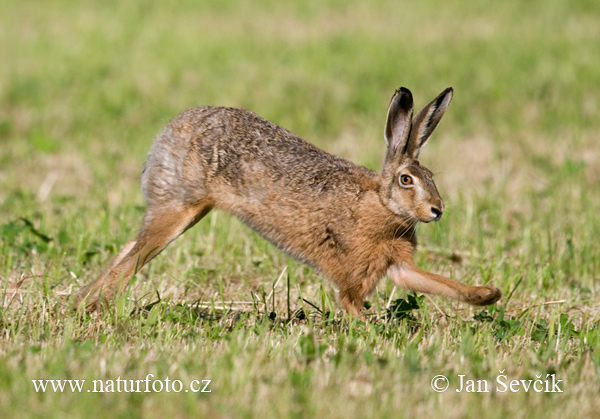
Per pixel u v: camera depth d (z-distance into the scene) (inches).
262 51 1841.8
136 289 732.7
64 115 1434.5
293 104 1503.4
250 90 1578.5
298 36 1973.4
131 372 526.9
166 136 714.2
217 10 2230.6
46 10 2198.6
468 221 961.5
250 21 2117.4
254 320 665.6
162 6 2267.5
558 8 2171.5
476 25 2034.9
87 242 838.5
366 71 1689.2
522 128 1386.6
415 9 2212.1
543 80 1606.8
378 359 552.4
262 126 715.4
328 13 2192.4
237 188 699.4
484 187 1119.6
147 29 2020.2
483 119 1441.9
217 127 704.4
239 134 703.1
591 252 872.9
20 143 1291.8
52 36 1940.2
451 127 1409.9
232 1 2320.4
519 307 742.5
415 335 639.1
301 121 1406.3
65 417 462.6
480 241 895.7
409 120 656.4
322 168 692.1
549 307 745.6
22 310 628.1
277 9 2239.2
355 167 696.4
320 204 681.0
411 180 653.9
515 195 1093.1
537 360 582.9
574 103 1492.4
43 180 1139.9
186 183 704.4
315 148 718.5
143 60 1759.4
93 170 1167.6
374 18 2132.1
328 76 1657.2
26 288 735.1
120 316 634.8
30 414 461.7
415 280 682.2
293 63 1747.0
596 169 1193.4
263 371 536.4
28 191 1057.5
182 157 704.4
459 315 708.0
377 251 679.1
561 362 577.6
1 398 476.7
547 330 657.6
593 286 816.3
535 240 924.6
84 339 610.9
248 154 697.6
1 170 1181.1
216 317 693.9
